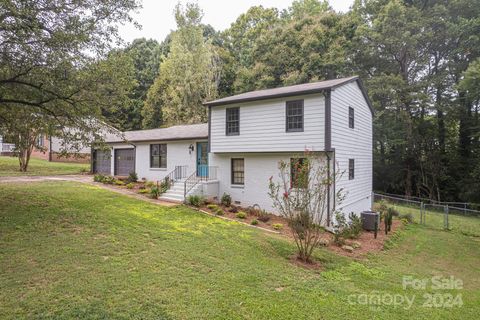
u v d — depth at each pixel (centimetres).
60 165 2686
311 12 3406
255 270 650
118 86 1041
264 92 1463
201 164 1723
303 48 2778
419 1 2536
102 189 1480
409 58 2527
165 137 1872
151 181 1936
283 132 1252
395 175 2688
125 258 638
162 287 517
